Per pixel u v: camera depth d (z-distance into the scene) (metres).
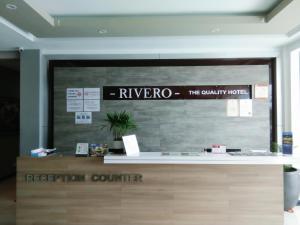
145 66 4.80
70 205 3.17
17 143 6.96
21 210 3.20
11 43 4.39
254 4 3.26
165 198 3.10
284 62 4.70
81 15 3.60
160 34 3.98
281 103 4.77
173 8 3.40
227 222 3.07
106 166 3.15
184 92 4.76
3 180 6.23
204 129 4.74
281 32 3.88
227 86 4.74
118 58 4.86
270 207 3.05
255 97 4.73
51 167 3.19
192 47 4.74
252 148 4.71
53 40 4.29
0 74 6.34
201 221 3.08
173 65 4.78
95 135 4.78
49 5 3.28
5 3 2.88
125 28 3.71
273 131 4.73
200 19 3.54
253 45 4.62
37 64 4.74
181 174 3.10
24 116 4.73
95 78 4.81
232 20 3.51
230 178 3.07
